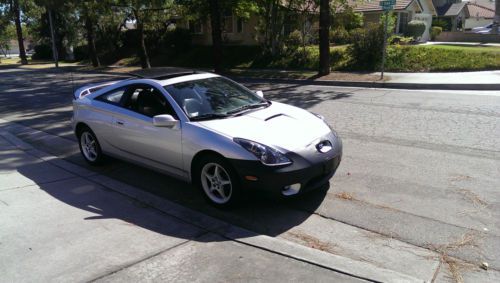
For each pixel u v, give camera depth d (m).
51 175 6.12
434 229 4.06
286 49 24.61
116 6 25.98
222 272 3.40
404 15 30.58
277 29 24.25
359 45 20.55
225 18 29.38
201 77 5.70
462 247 3.72
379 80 15.67
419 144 6.95
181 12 26.69
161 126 5.00
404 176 5.49
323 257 3.55
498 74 15.47
